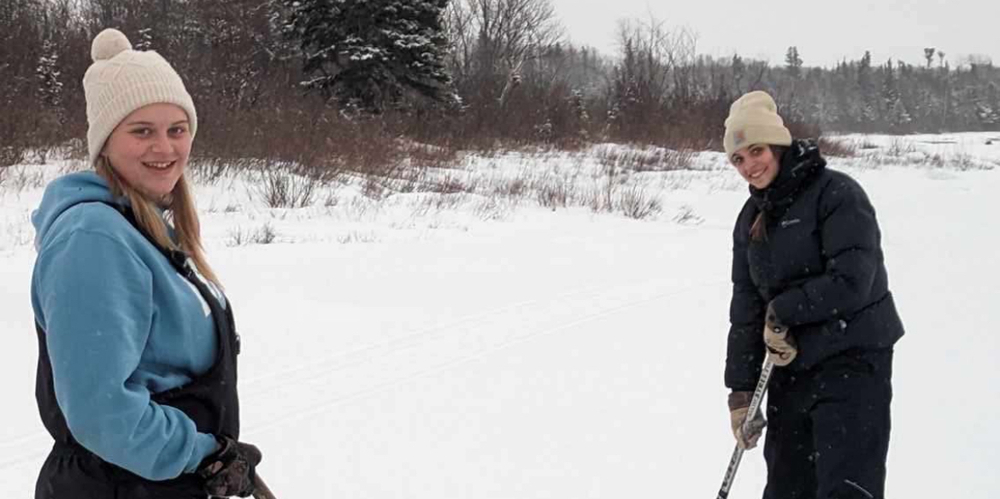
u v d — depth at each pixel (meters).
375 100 25.25
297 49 26.41
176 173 1.96
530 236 11.91
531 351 6.25
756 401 3.32
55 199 1.84
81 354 1.68
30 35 19.23
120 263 1.75
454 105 26.55
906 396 5.21
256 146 16.20
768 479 3.51
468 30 41.91
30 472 4.15
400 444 4.56
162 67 1.92
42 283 1.74
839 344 3.17
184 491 1.89
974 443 4.50
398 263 9.37
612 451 4.51
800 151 3.24
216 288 2.08
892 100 81.81
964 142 40.44
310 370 5.70
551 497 4.00
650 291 8.41
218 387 1.96
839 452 3.14
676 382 5.61
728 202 17.45
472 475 4.22
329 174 15.88
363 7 24.92
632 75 32.69
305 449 4.48
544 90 29.41
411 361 5.95
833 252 3.13
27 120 15.40
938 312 7.39
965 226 13.73
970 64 93.75
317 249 9.85
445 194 15.29
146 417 1.74
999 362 5.86
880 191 20.28
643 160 23.56
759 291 3.46
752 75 55.94
